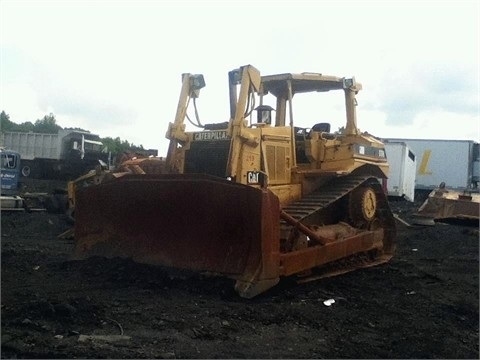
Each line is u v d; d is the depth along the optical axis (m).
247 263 7.49
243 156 8.41
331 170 9.80
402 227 15.94
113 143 44.28
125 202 8.57
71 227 15.77
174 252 8.06
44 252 10.86
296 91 10.76
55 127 60.00
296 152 10.23
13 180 21.73
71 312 6.24
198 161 8.72
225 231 7.67
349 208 10.16
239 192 7.51
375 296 8.17
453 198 16.36
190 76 9.19
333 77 10.03
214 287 7.58
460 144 35.38
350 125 10.42
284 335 6.01
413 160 31.66
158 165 12.70
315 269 9.03
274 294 7.78
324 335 6.12
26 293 7.26
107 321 6.08
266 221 7.45
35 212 19.02
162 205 8.14
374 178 10.73
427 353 5.70
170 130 8.97
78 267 8.82
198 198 7.81
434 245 14.22
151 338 5.60
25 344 5.20
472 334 6.59
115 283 8.00
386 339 6.12
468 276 10.31
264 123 9.36
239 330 6.07
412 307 7.65
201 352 5.26
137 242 8.47
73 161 28.50
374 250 10.69
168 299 7.14
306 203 9.05
